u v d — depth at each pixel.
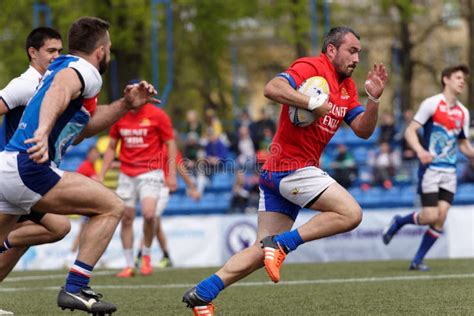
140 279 24.97
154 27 53.22
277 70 86.75
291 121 14.72
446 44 81.81
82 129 14.18
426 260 31.00
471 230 35.31
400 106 70.94
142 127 26.30
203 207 43.50
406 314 15.29
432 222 25.50
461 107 25.47
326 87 14.81
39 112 13.43
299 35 65.44
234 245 36.09
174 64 71.31
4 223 14.23
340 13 75.81
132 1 56.00
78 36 13.98
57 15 59.00
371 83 14.82
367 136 15.29
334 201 14.48
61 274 28.14
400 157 43.34
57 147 13.76
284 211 15.22
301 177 14.75
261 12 66.75
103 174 26.61
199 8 66.06
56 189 13.75
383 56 80.50
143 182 26.44
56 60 13.93
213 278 14.36
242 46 85.06
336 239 35.38
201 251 36.03
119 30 57.44
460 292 18.80
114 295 20.19
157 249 35.47
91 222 14.09
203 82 80.81
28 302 18.91
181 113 77.06
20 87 15.68
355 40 14.98
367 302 17.38
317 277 24.02
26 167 13.39
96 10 57.38
